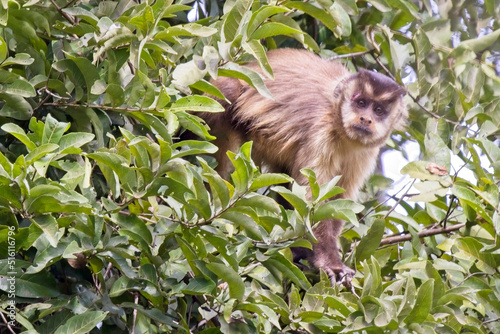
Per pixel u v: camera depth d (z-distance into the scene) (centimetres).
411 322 890
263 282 953
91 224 796
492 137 1362
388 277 1245
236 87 1401
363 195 1485
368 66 1571
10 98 864
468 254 1090
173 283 862
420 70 1425
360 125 1380
